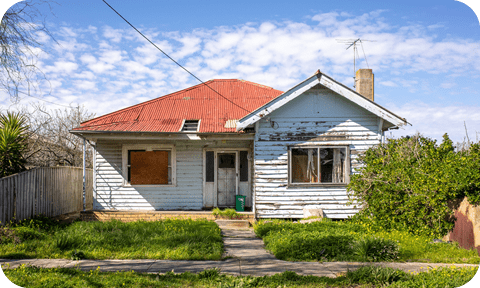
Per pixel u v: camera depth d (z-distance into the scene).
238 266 7.37
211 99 16.50
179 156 14.50
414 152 10.85
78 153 22.44
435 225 9.80
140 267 7.14
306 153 13.20
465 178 8.93
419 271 6.94
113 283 5.85
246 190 14.85
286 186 13.01
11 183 11.11
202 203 14.43
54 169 13.91
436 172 9.83
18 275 6.11
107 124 14.08
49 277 6.04
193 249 8.47
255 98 16.59
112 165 14.27
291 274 6.45
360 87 15.66
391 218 10.38
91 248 8.48
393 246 8.22
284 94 12.62
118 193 14.22
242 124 12.55
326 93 13.14
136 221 12.37
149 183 14.32
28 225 10.97
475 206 8.57
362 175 11.74
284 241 8.91
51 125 23.27
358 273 6.37
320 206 12.98
